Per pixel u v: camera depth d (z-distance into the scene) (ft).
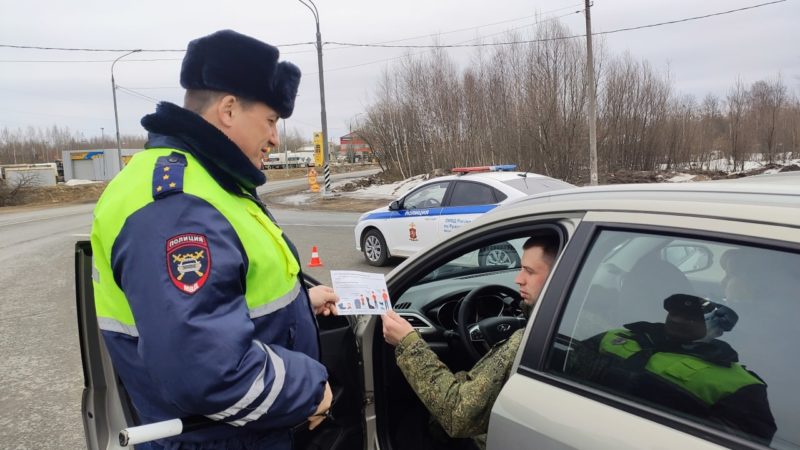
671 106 139.74
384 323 6.54
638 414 4.16
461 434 5.67
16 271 32.58
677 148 144.36
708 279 4.25
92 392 6.22
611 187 5.59
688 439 3.83
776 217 3.94
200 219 4.17
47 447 11.27
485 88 107.04
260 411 4.21
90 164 192.03
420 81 118.73
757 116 160.66
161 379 3.99
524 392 4.83
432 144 118.73
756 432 3.70
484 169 27.45
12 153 333.21
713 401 3.95
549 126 87.92
